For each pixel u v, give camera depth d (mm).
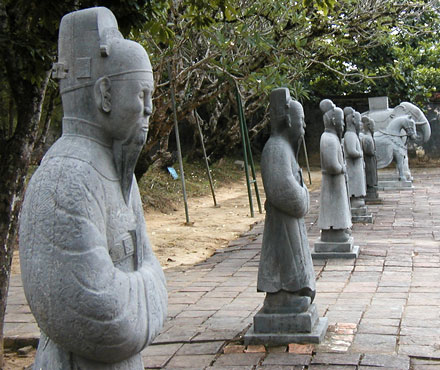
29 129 5145
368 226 12602
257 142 26000
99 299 2447
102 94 2656
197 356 5379
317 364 5035
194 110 15945
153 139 12820
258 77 10625
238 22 11055
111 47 2668
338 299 7125
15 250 10578
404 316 6297
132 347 2596
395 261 9195
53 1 4730
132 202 2904
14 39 4785
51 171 2547
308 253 5812
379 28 13320
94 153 2658
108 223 2648
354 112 13266
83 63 2674
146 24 6211
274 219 5715
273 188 5570
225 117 22219
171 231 12773
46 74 5109
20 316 6988
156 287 2797
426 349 5277
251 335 5598
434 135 25078
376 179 16016
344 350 5324
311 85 24734
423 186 19312
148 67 2730
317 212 15008
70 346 2496
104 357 2541
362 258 9484
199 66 11477
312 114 25594
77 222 2467
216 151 22000
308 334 5527
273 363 5098
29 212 2516
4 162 5090
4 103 6156
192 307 7090
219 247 11539
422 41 24391
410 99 23812
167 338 5867
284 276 5656
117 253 2682
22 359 5848
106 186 2656
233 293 7734
